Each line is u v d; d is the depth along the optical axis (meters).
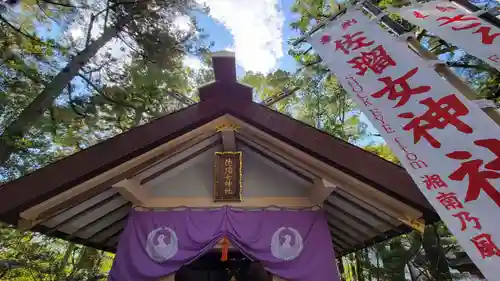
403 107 3.05
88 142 9.30
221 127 4.18
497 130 2.57
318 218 4.14
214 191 4.25
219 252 4.66
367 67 3.54
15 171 8.26
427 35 8.24
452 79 3.19
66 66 7.44
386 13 4.04
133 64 8.49
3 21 6.50
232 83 4.23
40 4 6.86
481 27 3.10
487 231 2.14
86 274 10.53
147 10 8.46
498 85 7.50
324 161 3.77
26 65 6.93
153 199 4.29
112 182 3.75
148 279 3.63
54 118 7.38
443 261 9.48
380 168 3.62
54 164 3.40
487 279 1.95
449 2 3.88
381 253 10.78
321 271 3.71
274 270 3.71
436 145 2.68
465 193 2.36
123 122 9.45
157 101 9.15
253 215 4.10
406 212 3.72
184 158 4.42
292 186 4.47
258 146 4.37
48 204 3.45
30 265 9.67
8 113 7.49
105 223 4.95
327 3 9.56
